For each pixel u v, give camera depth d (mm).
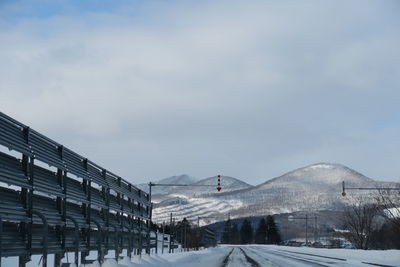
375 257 43000
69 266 13664
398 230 67875
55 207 14203
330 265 32000
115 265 16672
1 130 10641
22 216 11258
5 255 10445
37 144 12875
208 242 110688
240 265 30969
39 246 12555
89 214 16953
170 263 26062
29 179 11914
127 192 25859
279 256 48750
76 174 15461
